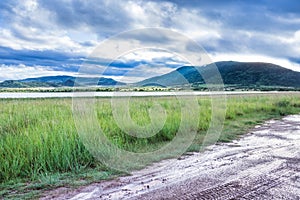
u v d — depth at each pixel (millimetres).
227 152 7996
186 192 4957
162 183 5422
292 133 11383
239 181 5562
